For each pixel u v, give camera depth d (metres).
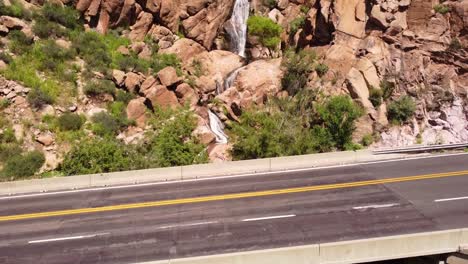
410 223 17.31
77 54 36.38
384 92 35.38
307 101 35.19
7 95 29.94
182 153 28.62
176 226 17.80
